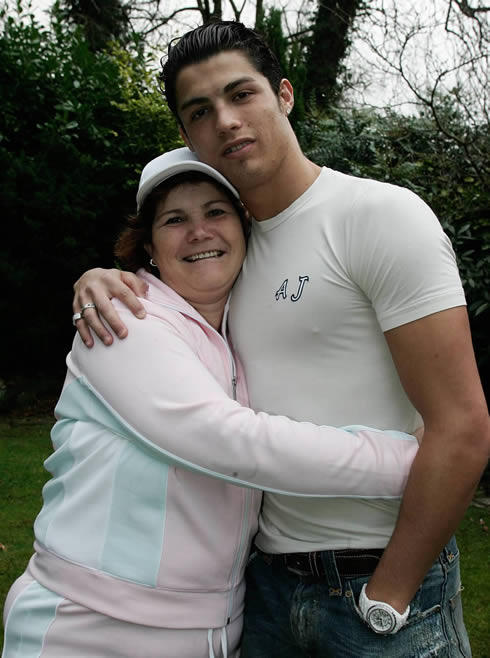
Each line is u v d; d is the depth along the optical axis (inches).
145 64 265.3
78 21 440.5
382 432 53.6
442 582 54.5
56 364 260.7
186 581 55.7
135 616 53.7
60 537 56.1
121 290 57.9
